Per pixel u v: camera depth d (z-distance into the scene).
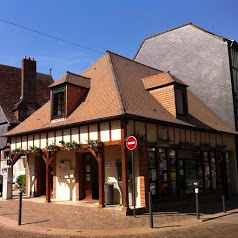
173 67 20.67
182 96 14.06
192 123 14.01
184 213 10.84
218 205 13.22
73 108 13.26
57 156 14.72
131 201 11.41
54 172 14.74
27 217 9.80
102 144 11.27
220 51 18.52
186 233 7.82
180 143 13.05
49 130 13.49
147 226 8.66
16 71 27.22
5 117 22.62
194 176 14.17
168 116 12.85
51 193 15.17
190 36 20.12
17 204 12.87
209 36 19.17
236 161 17.31
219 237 7.30
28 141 14.85
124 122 10.62
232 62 18.38
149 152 11.82
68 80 13.23
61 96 13.87
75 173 13.77
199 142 14.40
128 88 13.15
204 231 8.03
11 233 7.83
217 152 16.08
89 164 13.79
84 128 12.09
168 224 8.95
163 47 21.53
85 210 10.83
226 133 16.39
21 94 24.91
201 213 10.98
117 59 15.64
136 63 16.84
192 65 19.69
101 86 13.53
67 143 12.38
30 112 23.55
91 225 8.66
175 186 12.87
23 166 21.17
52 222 9.02
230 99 17.70
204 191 14.53
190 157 14.19
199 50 19.55
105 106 11.70
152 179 11.74
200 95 19.02
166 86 13.63
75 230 8.12
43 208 11.55
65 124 12.31
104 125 11.34
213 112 18.23
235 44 18.56
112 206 11.47
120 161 12.27
